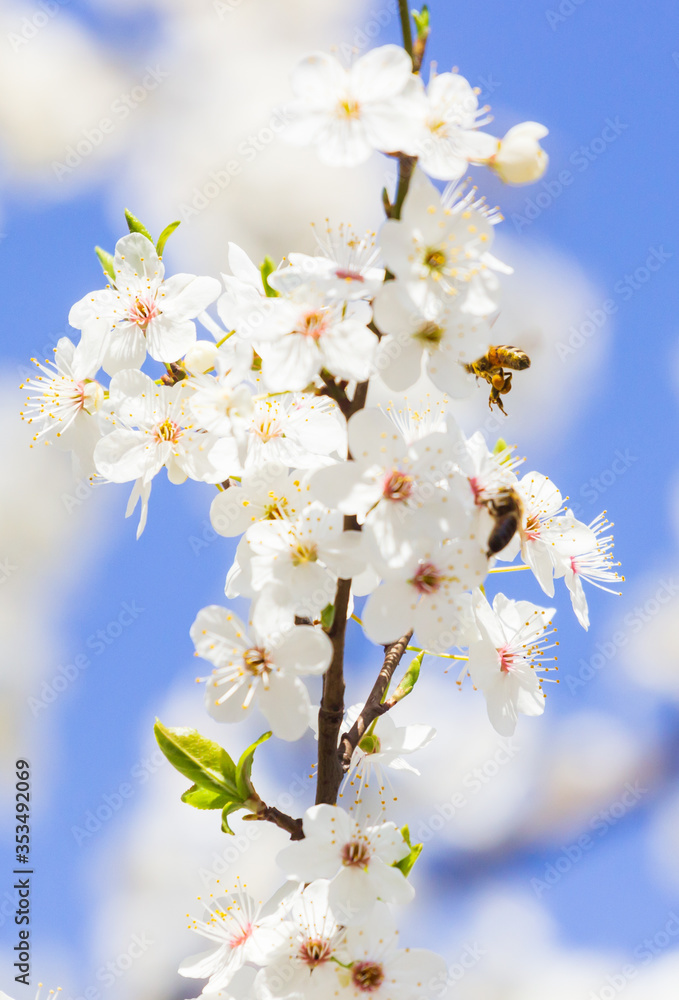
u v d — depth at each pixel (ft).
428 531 2.37
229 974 2.41
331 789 2.40
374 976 2.39
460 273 2.38
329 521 2.39
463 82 2.39
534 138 2.38
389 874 2.39
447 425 2.40
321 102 2.38
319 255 2.42
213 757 2.42
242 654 2.39
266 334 2.38
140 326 2.52
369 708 2.44
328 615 2.40
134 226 2.54
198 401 2.41
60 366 2.56
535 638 2.50
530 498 2.51
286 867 2.38
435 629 2.38
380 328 2.37
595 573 2.54
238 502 2.44
